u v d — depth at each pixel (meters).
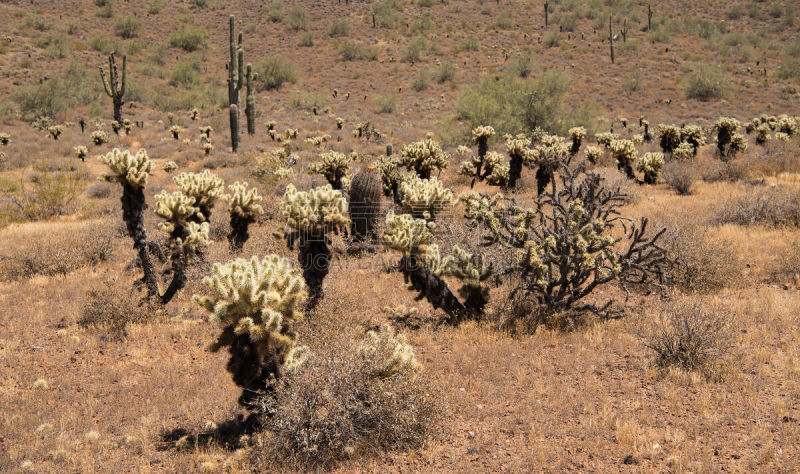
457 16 101.69
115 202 20.67
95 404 6.47
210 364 7.46
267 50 85.62
